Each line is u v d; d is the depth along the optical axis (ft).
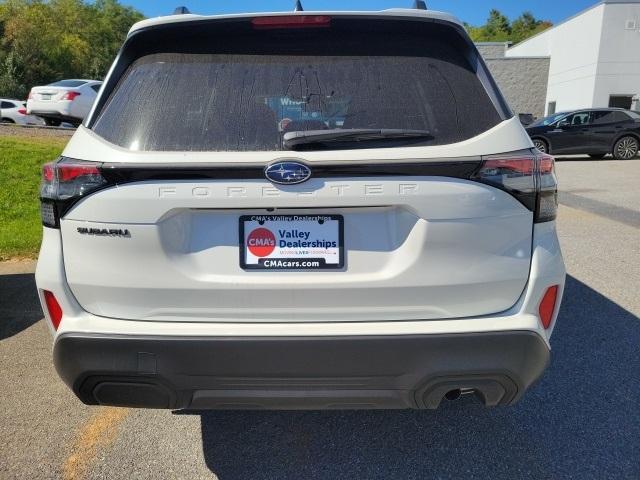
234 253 6.42
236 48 7.22
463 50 7.13
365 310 6.46
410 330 6.33
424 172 6.19
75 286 6.61
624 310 13.50
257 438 8.57
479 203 6.27
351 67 7.04
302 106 6.73
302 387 6.51
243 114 6.67
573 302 14.06
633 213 25.46
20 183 27.09
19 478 7.63
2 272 16.72
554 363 10.83
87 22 206.49
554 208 6.72
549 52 98.02
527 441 8.39
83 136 6.71
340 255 6.40
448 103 6.73
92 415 9.17
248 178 6.17
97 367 6.51
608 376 10.28
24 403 9.52
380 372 6.39
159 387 6.57
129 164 6.23
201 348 6.33
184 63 7.15
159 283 6.43
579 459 7.95
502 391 6.68
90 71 186.70
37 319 13.19
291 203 6.19
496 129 6.52
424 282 6.37
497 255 6.42
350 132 6.31
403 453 8.17
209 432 8.73
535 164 6.45
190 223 6.39
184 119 6.66
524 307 6.56
